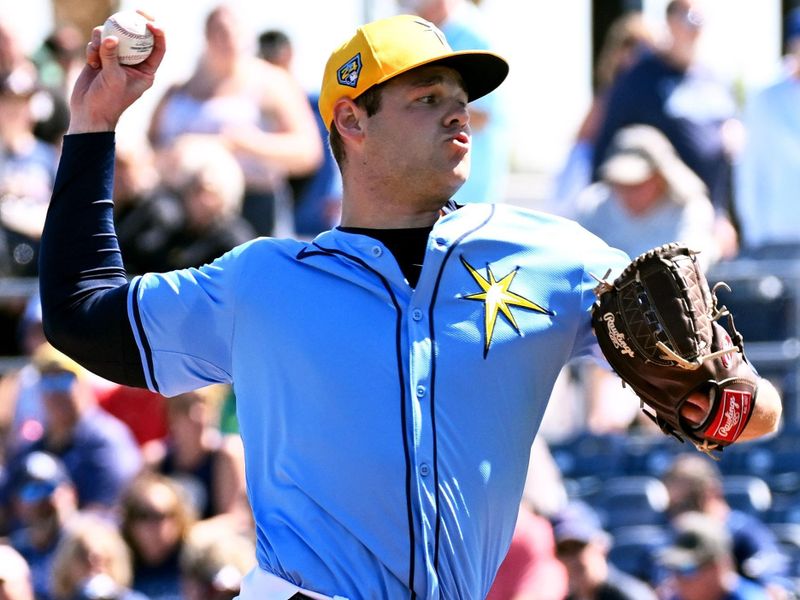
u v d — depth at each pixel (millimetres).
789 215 30906
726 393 9797
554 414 31969
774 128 30828
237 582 19875
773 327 30359
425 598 9664
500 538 10070
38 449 24516
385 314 9844
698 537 22375
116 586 21156
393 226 10320
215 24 28578
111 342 10344
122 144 26359
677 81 30625
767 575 23453
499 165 28391
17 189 27984
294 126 29344
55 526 23203
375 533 9641
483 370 9773
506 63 10328
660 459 29547
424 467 9617
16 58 28188
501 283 9938
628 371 10000
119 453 24500
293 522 9828
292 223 30234
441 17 26984
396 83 10148
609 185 29125
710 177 30891
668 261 9766
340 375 9734
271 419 9969
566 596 21484
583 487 28734
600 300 9984
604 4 44781
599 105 32938
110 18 10633
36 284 27641
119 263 10766
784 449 30078
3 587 21062
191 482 23688
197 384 10539
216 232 26266
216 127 28594
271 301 9992
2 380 27391
